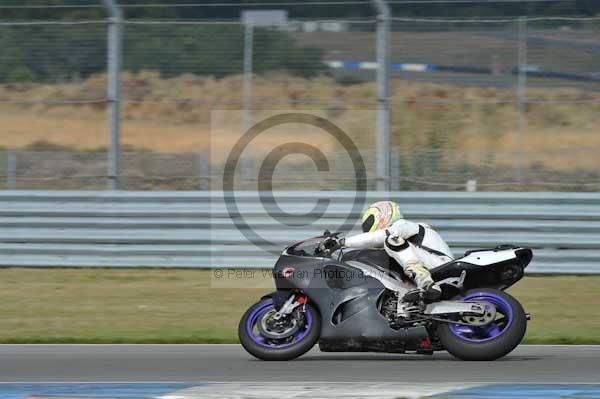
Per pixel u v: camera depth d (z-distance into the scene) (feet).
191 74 162.50
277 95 167.22
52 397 70.59
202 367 86.33
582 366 85.10
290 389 72.64
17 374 83.30
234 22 161.27
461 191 146.61
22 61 161.07
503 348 84.84
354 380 78.33
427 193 145.69
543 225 143.64
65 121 205.16
